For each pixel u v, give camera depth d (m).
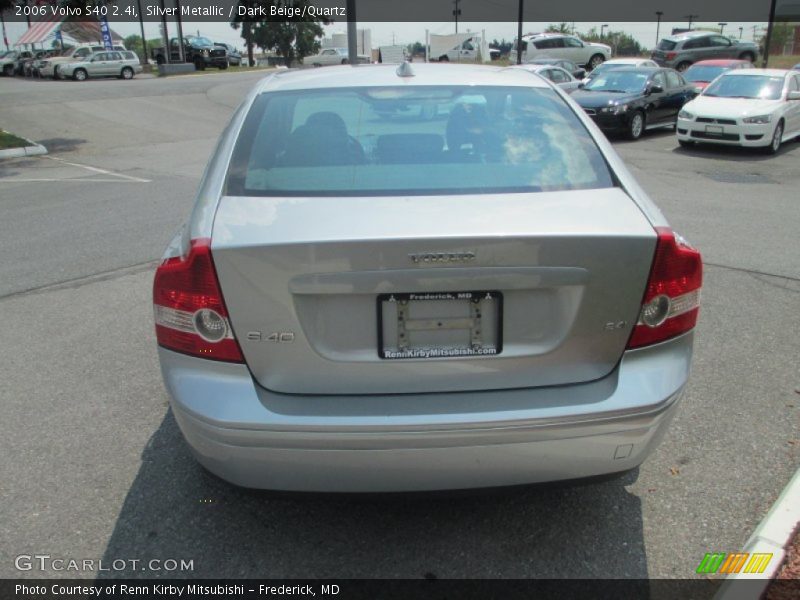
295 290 2.37
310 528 2.99
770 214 8.66
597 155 3.02
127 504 3.14
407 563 2.78
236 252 2.36
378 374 2.45
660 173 12.08
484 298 2.42
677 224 8.11
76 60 35.91
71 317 5.32
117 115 20.67
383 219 2.47
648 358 2.54
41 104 22.62
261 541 2.91
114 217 8.50
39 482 3.29
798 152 14.62
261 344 2.42
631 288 2.46
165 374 2.55
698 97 15.55
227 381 2.45
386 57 34.66
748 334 4.93
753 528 2.96
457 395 2.47
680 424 3.77
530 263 2.38
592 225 2.46
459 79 3.55
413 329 2.43
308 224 2.45
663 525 2.99
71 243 7.32
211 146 15.57
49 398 4.10
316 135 3.07
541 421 2.40
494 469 2.46
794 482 3.12
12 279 6.20
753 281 6.04
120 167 12.69
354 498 2.52
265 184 2.79
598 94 16.97
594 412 2.43
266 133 3.10
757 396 4.06
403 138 3.06
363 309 2.41
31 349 4.77
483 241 2.34
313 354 2.43
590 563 2.78
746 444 3.57
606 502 3.14
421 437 2.38
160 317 2.56
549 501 3.15
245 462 2.44
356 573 2.74
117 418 3.88
